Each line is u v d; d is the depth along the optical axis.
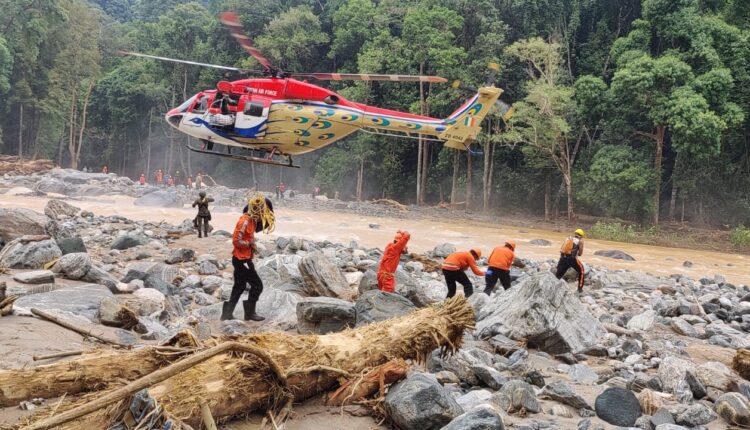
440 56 54.38
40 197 39.31
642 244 40.38
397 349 5.99
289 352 5.40
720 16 48.72
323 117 18.02
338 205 47.62
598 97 47.62
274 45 69.62
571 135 51.28
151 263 13.19
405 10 66.44
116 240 16.17
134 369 4.84
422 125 19.81
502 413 6.08
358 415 5.39
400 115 19.45
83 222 22.34
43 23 73.25
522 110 48.59
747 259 33.56
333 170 64.31
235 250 8.89
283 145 18.22
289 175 71.81
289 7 80.56
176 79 78.06
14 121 79.56
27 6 72.19
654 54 51.12
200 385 4.63
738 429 6.30
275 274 12.14
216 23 78.44
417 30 57.09
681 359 8.12
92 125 88.25
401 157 64.75
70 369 4.64
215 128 17.92
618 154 46.50
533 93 47.91
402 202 65.81
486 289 12.55
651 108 44.66
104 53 98.62
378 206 50.91
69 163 88.50
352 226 33.88
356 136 62.00
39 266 10.77
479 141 54.66
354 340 5.91
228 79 76.81
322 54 75.25
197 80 79.19
